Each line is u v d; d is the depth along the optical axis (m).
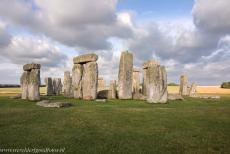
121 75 35.09
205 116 17.94
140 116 17.72
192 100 34.69
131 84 35.47
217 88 84.19
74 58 36.94
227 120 16.28
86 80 33.72
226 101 32.97
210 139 11.52
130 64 35.72
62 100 31.17
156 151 9.77
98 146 10.27
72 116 17.48
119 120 16.02
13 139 11.14
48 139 11.22
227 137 11.85
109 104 26.70
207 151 9.84
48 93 47.91
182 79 48.97
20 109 21.55
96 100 30.36
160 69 29.45
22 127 13.70
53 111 20.05
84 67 34.78
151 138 11.62
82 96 34.84
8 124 14.55
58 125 14.31
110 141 11.03
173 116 17.86
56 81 50.91
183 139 11.50
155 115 18.25
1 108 22.56
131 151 9.72
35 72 30.73
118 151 9.69
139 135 12.18
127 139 11.40
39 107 23.58
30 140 11.01
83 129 13.34
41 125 14.28
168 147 10.29
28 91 31.59
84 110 21.00
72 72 36.84
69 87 40.38
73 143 10.64
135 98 35.06
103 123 15.00
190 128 13.83
